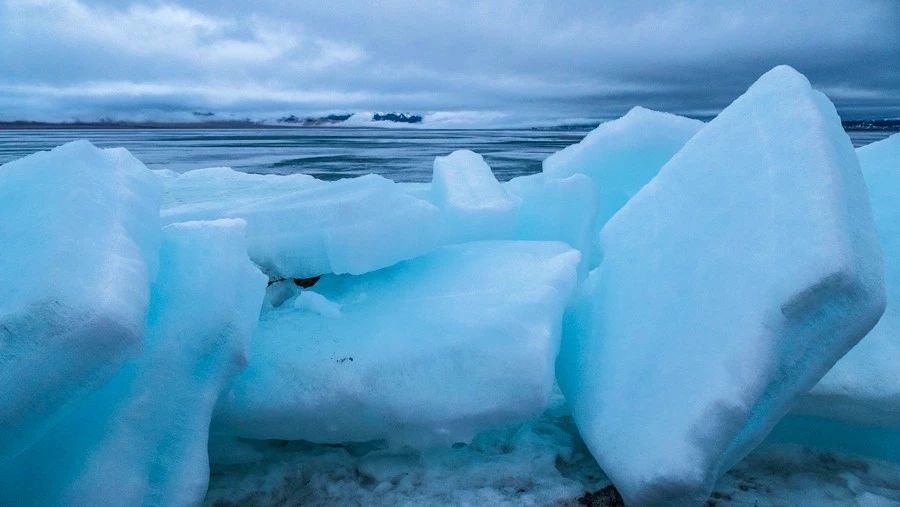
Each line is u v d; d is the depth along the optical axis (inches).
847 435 72.4
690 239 69.5
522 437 79.0
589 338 81.1
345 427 71.1
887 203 89.4
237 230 72.1
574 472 71.6
